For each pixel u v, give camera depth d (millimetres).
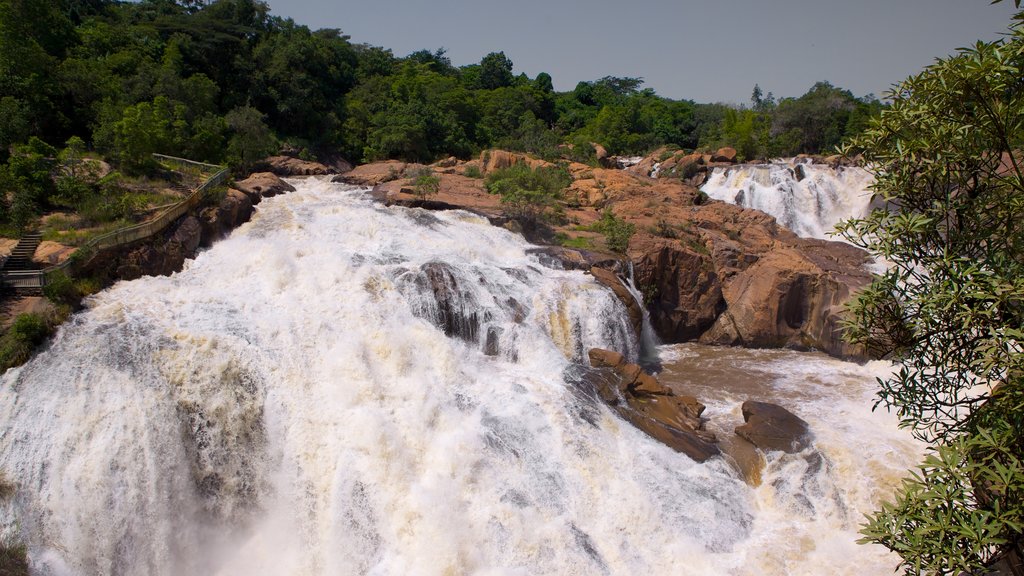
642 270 35281
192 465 19547
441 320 27250
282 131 66688
